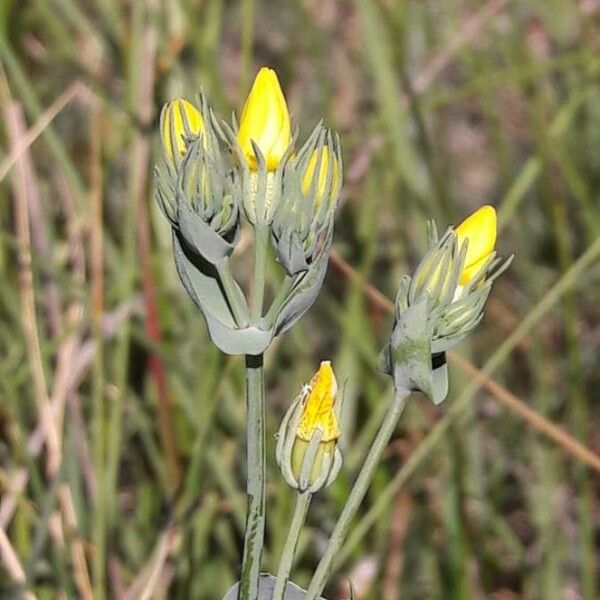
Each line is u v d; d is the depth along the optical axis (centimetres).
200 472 27
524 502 33
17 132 28
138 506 28
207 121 18
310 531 28
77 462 27
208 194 18
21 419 26
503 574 31
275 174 18
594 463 26
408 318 18
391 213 32
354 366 29
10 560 25
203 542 27
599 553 33
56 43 33
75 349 27
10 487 26
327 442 18
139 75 29
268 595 19
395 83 31
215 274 18
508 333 34
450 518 28
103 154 31
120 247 31
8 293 28
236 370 29
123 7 31
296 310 18
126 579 27
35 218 28
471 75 34
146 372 29
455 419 28
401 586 29
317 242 18
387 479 28
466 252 18
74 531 25
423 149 33
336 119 34
